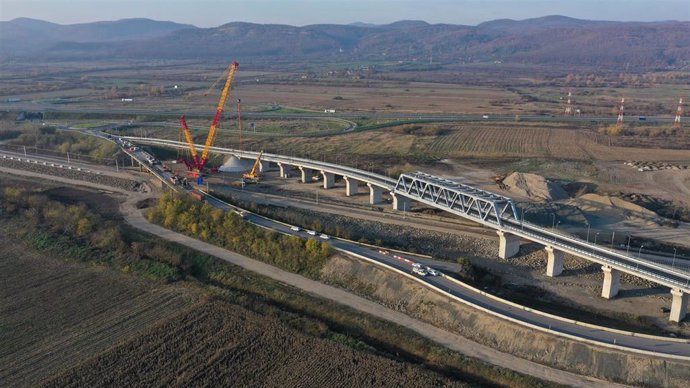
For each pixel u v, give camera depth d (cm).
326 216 17850
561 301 12194
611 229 16512
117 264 13800
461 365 9744
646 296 12362
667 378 8938
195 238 15575
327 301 12056
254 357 9844
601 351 9488
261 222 15600
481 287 12681
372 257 13288
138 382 9194
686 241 15638
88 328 10881
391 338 10669
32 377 9350
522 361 9725
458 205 15725
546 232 13438
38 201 17975
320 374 9344
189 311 11431
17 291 12412
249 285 12938
